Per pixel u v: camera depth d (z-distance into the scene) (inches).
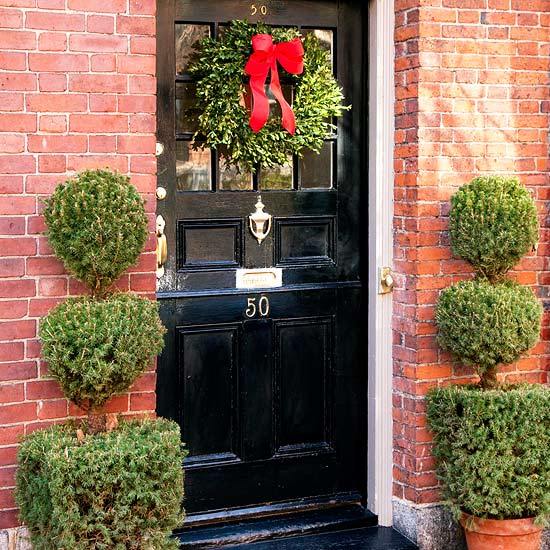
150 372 160.7
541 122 185.8
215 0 174.9
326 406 188.7
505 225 167.6
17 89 149.6
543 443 167.0
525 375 187.2
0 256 150.2
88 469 137.6
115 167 156.5
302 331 186.1
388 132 184.5
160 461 141.6
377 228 185.8
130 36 155.6
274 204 182.9
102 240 142.0
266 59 171.2
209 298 177.6
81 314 142.6
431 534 179.8
